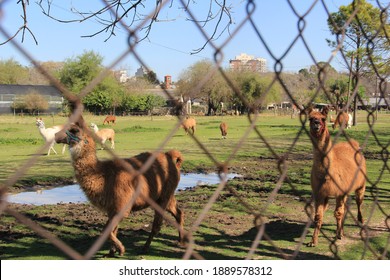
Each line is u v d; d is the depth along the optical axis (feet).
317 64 6.64
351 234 26.68
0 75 226.58
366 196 37.91
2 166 60.39
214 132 130.31
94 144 21.83
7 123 164.86
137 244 25.34
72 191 45.60
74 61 150.00
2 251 23.86
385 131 118.21
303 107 6.60
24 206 36.96
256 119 5.88
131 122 179.63
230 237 26.89
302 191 42.42
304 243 24.98
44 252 23.72
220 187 5.70
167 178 23.75
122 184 21.39
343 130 7.83
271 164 65.05
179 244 25.50
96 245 4.42
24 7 15.62
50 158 70.18
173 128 4.99
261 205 36.11
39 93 187.93
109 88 175.94
